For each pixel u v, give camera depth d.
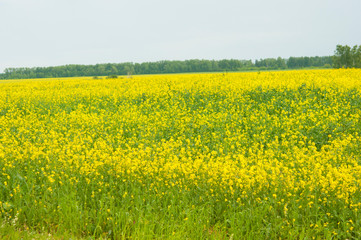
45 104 20.62
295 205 6.50
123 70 117.94
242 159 8.53
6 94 24.81
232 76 31.56
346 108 15.70
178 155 9.67
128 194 7.24
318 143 11.95
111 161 8.41
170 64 119.50
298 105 17.38
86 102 22.00
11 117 17.45
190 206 6.81
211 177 7.66
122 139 12.73
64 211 6.45
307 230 5.92
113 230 6.04
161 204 7.03
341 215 6.24
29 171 7.87
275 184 7.16
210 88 22.33
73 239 5.77
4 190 7.23
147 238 5.74
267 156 9.80
